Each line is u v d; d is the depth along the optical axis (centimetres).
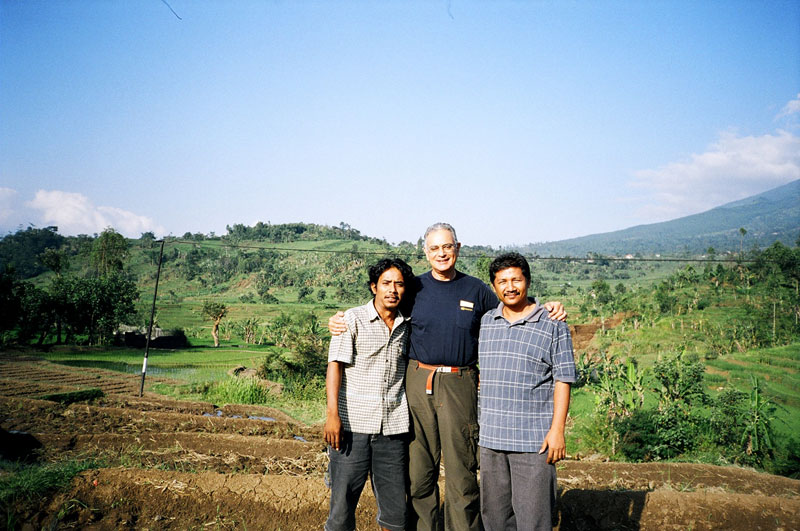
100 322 5962
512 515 388
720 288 6094
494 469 383
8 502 459
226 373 3278
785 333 3831
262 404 1827
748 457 1002
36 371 2855
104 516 476
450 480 393
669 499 533
